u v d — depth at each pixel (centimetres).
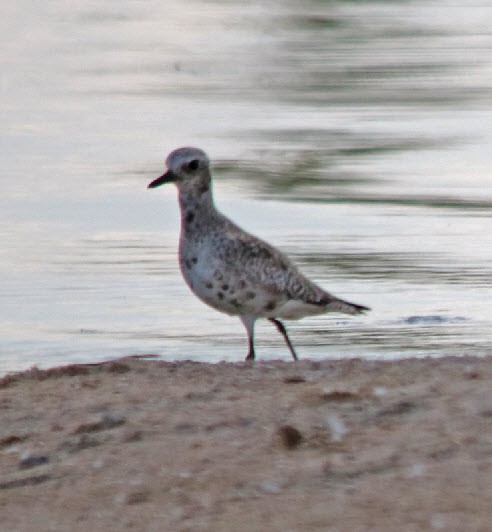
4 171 2509
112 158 2647
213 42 4262
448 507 735
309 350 1441
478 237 2000
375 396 928
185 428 913
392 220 2128
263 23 4566
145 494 814
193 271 1232
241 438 880
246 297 1220
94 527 779
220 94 3447
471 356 1118
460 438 826
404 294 1680
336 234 2030
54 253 1895
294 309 1244
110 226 2080
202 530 751
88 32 4544
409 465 799
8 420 980
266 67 3797
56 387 1064
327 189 2398
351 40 4188
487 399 887
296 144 2802
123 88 3538
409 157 2670
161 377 1080
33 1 5216
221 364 1136
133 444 896
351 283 1738
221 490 802
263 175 2514
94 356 1434
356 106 3253
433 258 1866
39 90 3503
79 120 3084
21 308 1620
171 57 4028
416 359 1105
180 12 4919
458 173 2516
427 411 883
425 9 4728
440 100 3319
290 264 1248
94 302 1650
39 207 2206
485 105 3250
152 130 2972
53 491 841
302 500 772
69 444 915
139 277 1769
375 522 729
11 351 1454
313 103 3303
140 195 2305
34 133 2922
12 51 4175
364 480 788
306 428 880
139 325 1554
